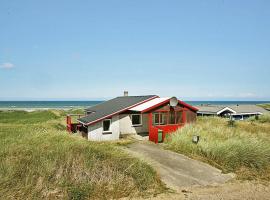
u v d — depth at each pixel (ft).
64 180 32.27
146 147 59.93
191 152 52.47
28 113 165.99
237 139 56.44
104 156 39.68
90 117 78.54
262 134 67.10
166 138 66.23
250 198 33.22
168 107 77.82
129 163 38.29
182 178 39.40
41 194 29.78
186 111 81.87
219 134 62.64
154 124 76.64
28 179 31.53
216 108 142.82
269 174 43.06
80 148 41.45
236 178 40.63
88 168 35.47
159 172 41.14
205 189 35.81
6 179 30.53
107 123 73.97
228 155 46.60
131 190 33.17
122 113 78.74
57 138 48.37
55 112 167.84
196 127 67.26
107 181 33.68
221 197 33.22
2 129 59.72
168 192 34.06
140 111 72.13
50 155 37.96
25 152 38.99
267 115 108.47
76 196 30.17
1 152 38.14
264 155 46.91
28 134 51.52
